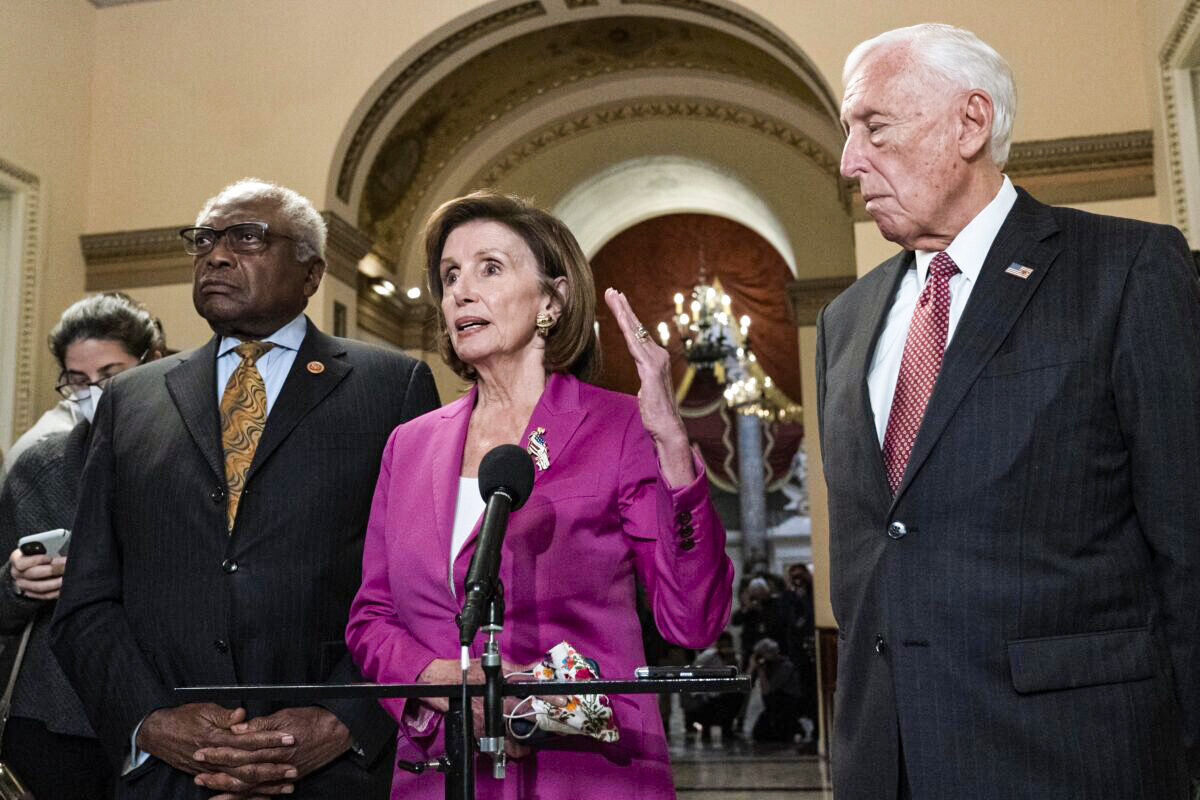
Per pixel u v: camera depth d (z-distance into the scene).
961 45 1.87
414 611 1.82
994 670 1.63
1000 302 1.76
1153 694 1.62
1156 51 6.45
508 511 1.37
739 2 7.61
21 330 7.46
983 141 1.85
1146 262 1.71
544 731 1.62
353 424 2.33
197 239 2.40
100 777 2.63
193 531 2.20
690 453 1.66
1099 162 6.73
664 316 16.61
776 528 18.25
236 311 2.36
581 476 1.80
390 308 9.73
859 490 1.84
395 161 9.58
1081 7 6.99
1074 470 1.66
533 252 1.94
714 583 1.67
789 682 10.80
